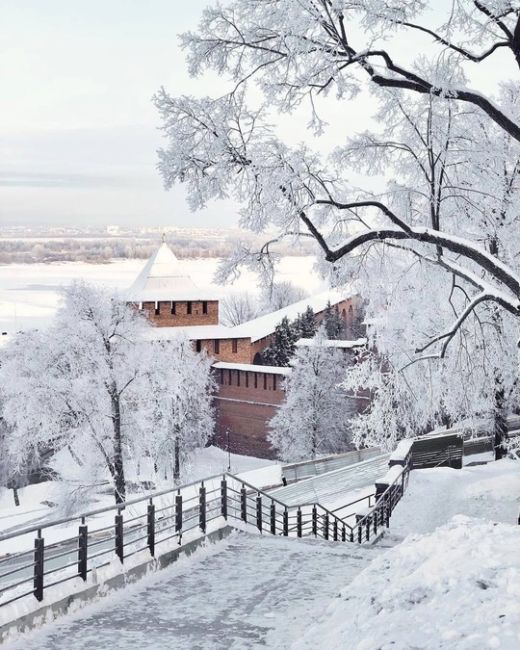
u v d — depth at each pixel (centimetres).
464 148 2117
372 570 983
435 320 2822
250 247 1939
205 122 1761
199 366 6994
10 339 4741
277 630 935
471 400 2877
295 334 9600
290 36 1639
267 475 4641
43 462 6638
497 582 763
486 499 2520
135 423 4762
